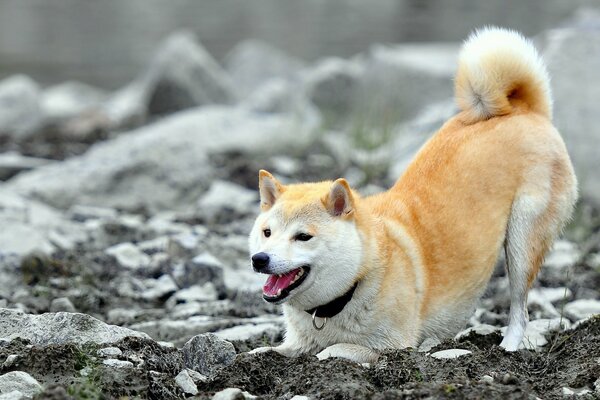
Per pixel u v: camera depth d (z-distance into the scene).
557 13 60.62
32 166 24.45
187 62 34.84
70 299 14.58
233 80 42.00
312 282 11.14
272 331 12.86
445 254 12.01
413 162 12.87
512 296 12.50
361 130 26.22
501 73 12.59
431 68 32.06
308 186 11.92
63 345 10.15
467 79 12.79
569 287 15.95
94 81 47.94
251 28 60.53
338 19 62.03
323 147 27.33
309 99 34.78
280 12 66.31
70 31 60.56
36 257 15.88
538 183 12.35
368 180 23.20
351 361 10.27
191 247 17.08
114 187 21.62
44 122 32.78
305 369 10.09
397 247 11.60
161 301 15.47
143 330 13.10
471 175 12.23
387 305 11.30
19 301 14.41
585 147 22.38
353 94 34.59
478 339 12.37
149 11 67.94
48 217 18.97
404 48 38.09
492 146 12.35
